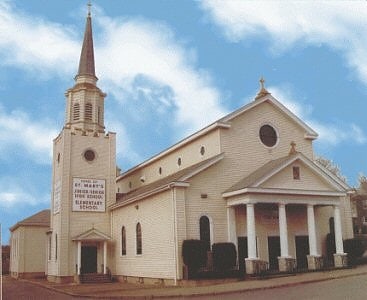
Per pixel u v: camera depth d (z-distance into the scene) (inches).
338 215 1124.5
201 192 1089.4
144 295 812.6
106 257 1390.3
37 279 1622.8
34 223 1828.2
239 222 1121.4
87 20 1702.8
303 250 1174.3
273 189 1042.7
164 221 1096.8
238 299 662.5
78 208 1430.9
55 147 1577.3
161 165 1477.6
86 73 1614.2
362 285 698.8
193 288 892.6
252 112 1217.4
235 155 1162.0
